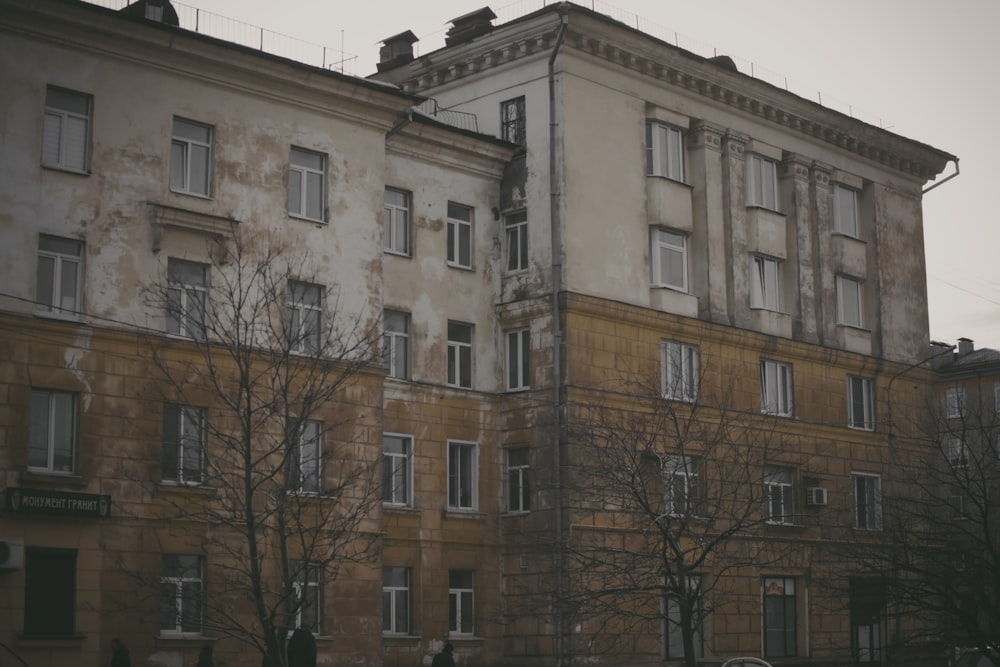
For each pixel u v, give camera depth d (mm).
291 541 33531
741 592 41812
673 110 42688
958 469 38938
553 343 38844
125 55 32219
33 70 30781
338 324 35219
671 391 40250
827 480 45875
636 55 41188
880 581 31234
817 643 44125
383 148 37219
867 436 47594
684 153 43250
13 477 29406
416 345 38344
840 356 46938
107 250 31469
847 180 49000
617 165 40906
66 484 30109
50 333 30344
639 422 36125
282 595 25469
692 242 43031
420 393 38188
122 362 31391
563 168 39438
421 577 37375
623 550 34812
